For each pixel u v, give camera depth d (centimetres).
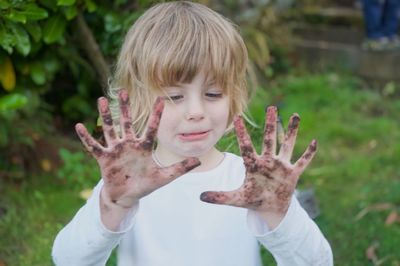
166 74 169
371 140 493
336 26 702
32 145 397
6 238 329
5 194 369
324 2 736
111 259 297
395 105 562
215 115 173
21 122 402
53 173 399
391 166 447
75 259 167
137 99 179
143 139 153
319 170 438
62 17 297
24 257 315
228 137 219
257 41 579
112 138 153
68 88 446
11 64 318
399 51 610
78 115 448
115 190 155
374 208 375
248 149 155
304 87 578
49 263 308
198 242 178
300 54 645
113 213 159
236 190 157
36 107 384
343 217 368
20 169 393
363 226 355
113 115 183
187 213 180
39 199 366
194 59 168
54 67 348
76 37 337
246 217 175
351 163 445
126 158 153
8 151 394
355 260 322
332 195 401
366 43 620
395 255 324
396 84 604
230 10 598
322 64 633
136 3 322
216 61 170
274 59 622
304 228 164
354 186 417
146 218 180
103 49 328
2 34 271
